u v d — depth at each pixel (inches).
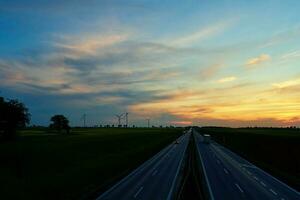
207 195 1533.0
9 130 2915.8
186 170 2252.7
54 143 3907.5
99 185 1854.1
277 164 2891.2
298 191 1647.4
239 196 1518.2
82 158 3080.7
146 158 3230.8
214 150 4116.6
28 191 1721.2
